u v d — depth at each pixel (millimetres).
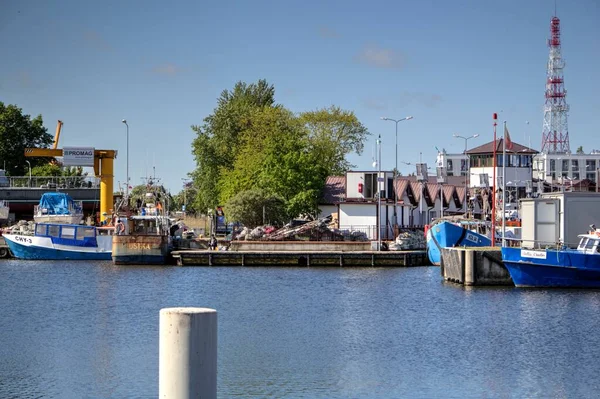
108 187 118812
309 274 88688
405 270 93000
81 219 113000
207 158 149250
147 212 101188
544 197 79375
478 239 93750
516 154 159500
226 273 89750
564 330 51844
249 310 61906
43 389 37938
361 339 49531
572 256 67938
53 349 46750
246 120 151625
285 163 124875
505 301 63938
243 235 107500
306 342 48688
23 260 103312
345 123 151625
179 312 15977
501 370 41219
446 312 59656
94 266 96500
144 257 97750
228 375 40219
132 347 47312
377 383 38656
